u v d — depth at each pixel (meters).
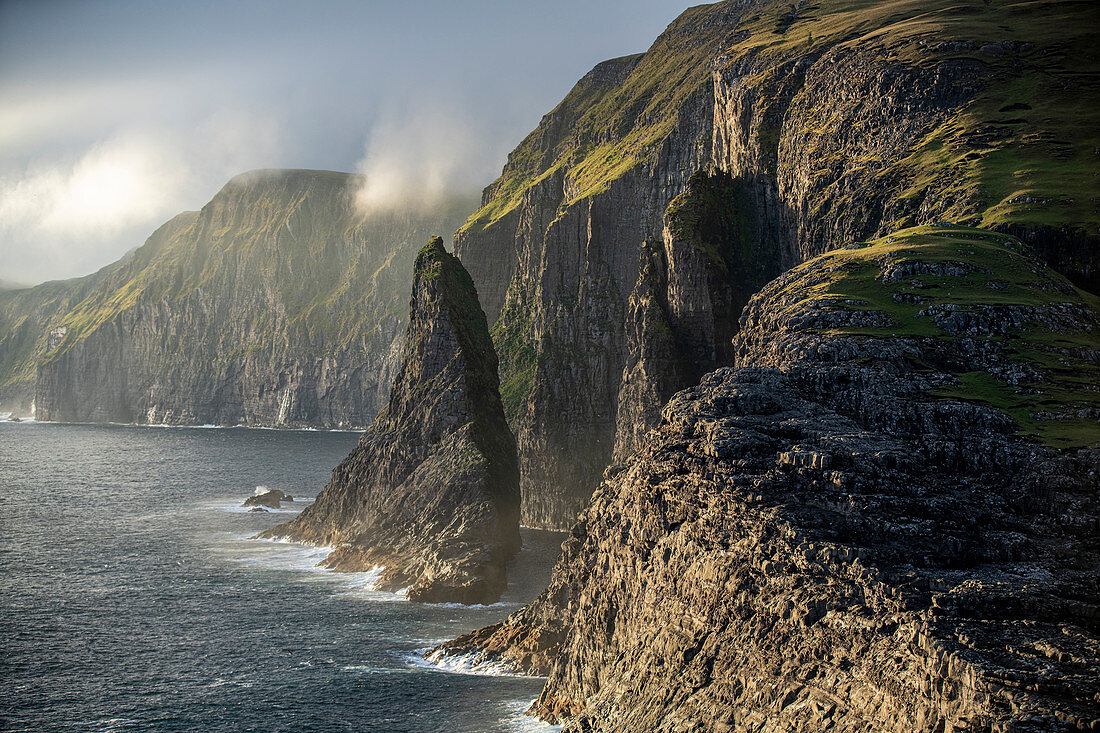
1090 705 52.59
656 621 84.06
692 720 72.81
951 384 92.75
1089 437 80.75
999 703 53.59
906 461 77.88
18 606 152.00
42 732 102.50
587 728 84.69
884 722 59.69
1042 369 94.81
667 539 86.56
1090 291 122.56
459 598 153.38
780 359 101.00
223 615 146.00
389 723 101.38
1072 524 72.56
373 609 149.75
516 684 111.06
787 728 65.06
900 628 62.50
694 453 87.44
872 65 179.00
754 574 75.06
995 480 78.25
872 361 94.81
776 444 82.81
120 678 118.31
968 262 114.50
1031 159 144.38
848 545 71.19
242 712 106.44
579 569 106.19
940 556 69.44
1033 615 62.34
